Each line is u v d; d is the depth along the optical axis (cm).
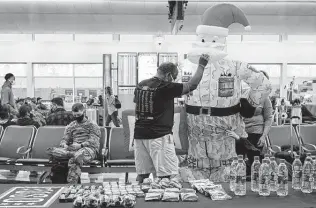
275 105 905
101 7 991
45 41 1515
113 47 1513
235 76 339
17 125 670
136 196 254
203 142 346
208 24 341
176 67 350
